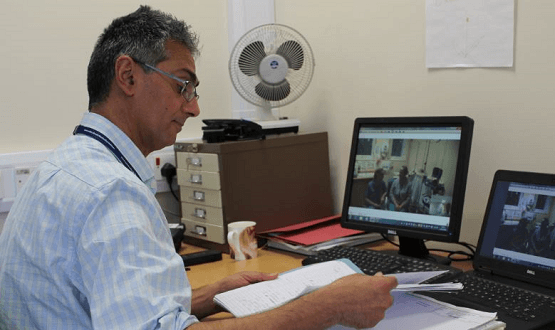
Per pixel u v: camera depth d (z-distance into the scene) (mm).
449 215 1749
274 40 2342
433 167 1802
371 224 1940
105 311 1031
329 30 2354
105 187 1113
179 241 2197
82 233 1091
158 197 2490
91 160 1191
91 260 1073
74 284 1113
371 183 1961
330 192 2400
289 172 2264
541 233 1542
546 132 1732
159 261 1095
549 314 1316
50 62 2277
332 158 2420
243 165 2135
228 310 1325
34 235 1152
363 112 2262
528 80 1758
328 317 1191
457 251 1955
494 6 1810
